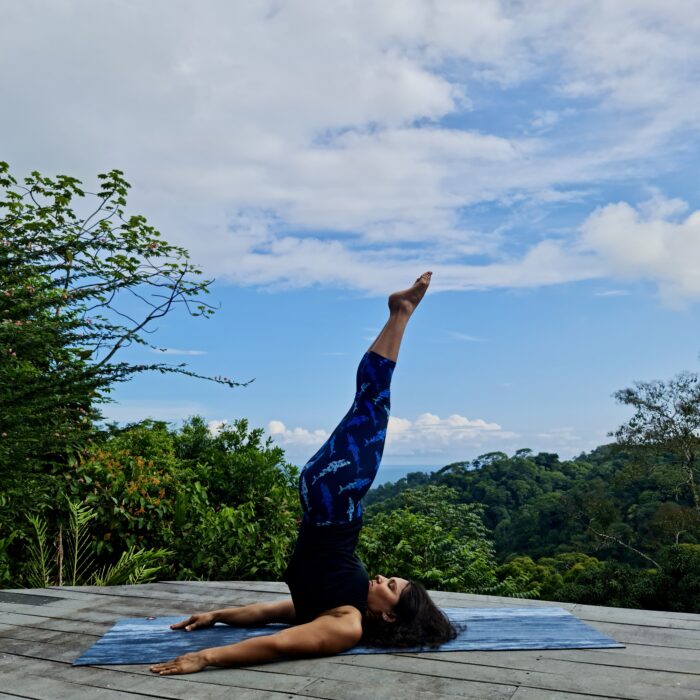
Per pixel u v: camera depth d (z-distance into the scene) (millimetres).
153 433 6160
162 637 2506
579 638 2357
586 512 23922
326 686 1906
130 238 5094
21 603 3230
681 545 5367
